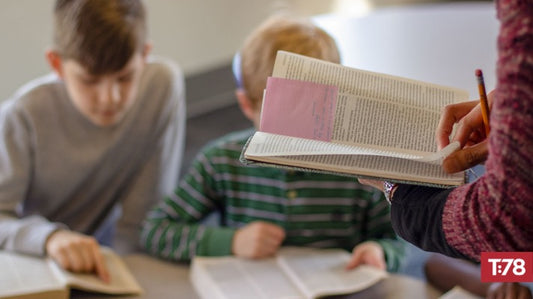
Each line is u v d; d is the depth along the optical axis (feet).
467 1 12.19
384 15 7.62
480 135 2.26
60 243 3.65
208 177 4.40
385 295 3.54
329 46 3.92
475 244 1.82
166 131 5.26
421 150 2.15
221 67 10.57
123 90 4.40
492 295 3.07
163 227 4.23
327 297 3.48
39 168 4.72
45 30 8.13
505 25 1.65
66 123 4.70
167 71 5.22
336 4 11.84
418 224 2.03
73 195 5.03
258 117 4.18
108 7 4.07
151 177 5.20
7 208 4.44
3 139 4.55
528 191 1.67
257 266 3.78
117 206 5.64
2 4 7.57
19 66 8.01
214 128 9.79
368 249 3.93
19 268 3.50
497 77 1.70
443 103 2.30
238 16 10.55
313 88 2.16
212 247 4.01
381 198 4.34
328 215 4.29
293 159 1.97
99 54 4.04
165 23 9.46
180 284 3.73
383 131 2.16
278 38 3.87
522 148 1.65
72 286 3.38
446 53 6.50
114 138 4.87
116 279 3.61
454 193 1.93
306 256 3.96
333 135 2.13
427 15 7.59
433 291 3.61
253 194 4.34
